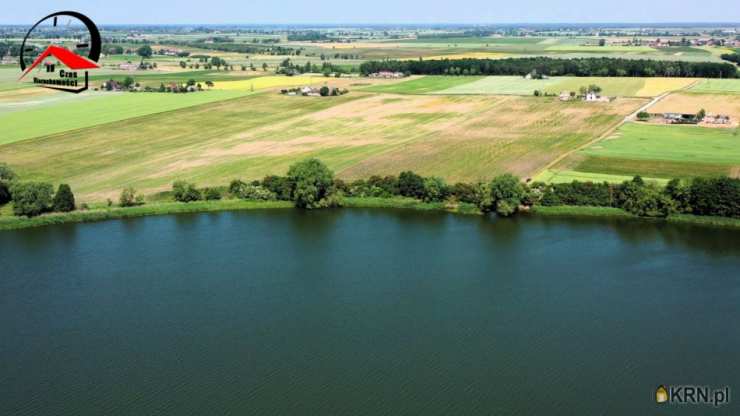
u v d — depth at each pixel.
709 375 78.69
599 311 94.31
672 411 72.12
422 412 72.50
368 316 93.56
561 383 77.31
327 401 74.44
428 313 94.25
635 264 109.38
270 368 80.88
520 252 115.06
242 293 100.81
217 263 111.62
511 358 82.56
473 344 85.94
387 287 102.56
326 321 92.12
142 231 126.12
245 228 127.75
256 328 90.31
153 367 81.19
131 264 111.19
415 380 78.19
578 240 119.81
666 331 88.50
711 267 107.75
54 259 113.00
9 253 115.44
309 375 79.38
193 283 104.06
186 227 128.38
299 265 110.62
